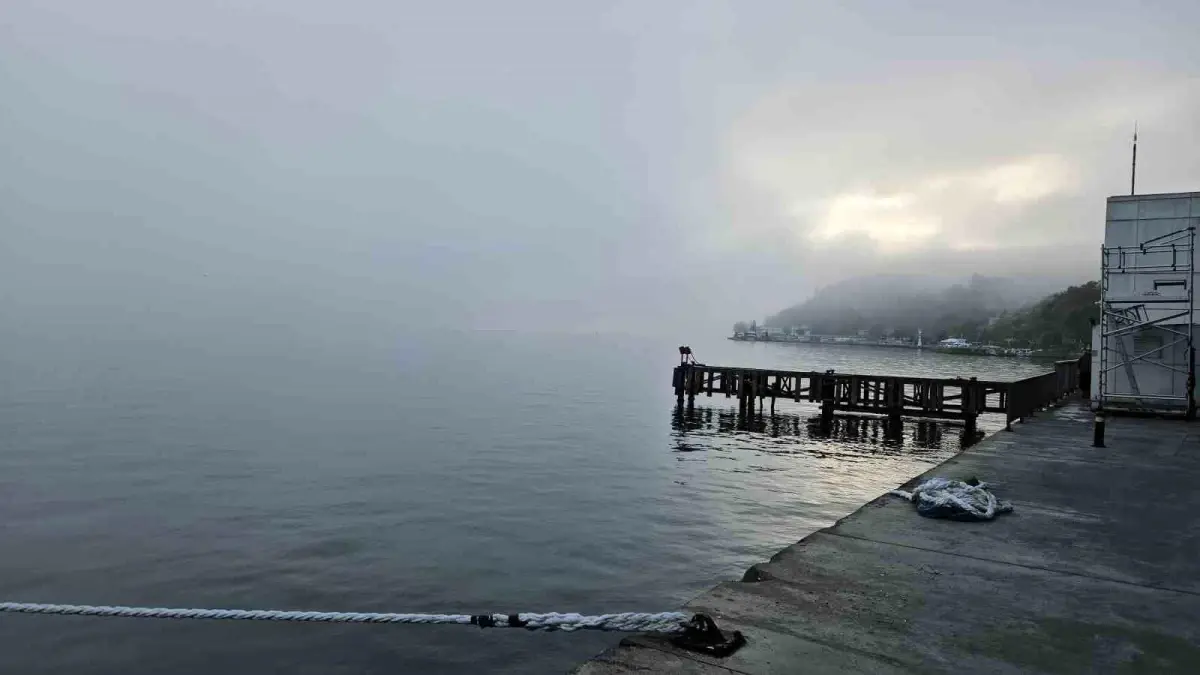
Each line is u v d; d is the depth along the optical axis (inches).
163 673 304.3
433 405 1384.1
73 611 221.0
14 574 418.9
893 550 263.4
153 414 1143.6
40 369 1907.0
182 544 476.7
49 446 848.9
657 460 852.6
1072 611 206.5
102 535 495.5
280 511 565.3
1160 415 735.7
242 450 844.6
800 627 187.9
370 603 380.8
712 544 498.0
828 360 4229.8
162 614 216.5
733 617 193.2
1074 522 309.3
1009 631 190.4
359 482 679.1
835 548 263.9
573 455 864.3
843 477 775.7
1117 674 166.7
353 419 1146.7
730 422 1256.2
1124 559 257.8
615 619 185.8
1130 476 414.0
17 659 315.3
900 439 1095.0
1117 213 794.8
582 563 450.9
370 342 4564.5
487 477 715.4
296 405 1317.7
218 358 2591.0
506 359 3361.2
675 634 181.0
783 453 943.7
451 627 350.9
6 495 610.5
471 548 476.7
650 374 2625.5
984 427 1249.4
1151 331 759.7
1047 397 868.0
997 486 383.6
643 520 558.6
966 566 245.9
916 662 169.3
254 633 343.0
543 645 333.1
